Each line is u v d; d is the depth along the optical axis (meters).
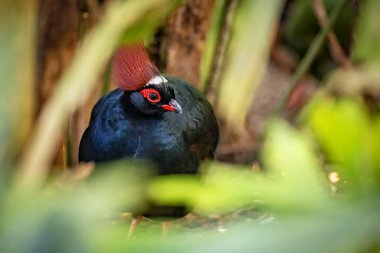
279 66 5.83
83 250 2.99
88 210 3.08
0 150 4.79
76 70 4.83
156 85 5.21
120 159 5.23
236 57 4.88
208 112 5.28
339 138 3.95
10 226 3.04
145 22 4.87
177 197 3.97
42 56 5.30
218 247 3.14
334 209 3.44
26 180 4.32
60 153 5.29
